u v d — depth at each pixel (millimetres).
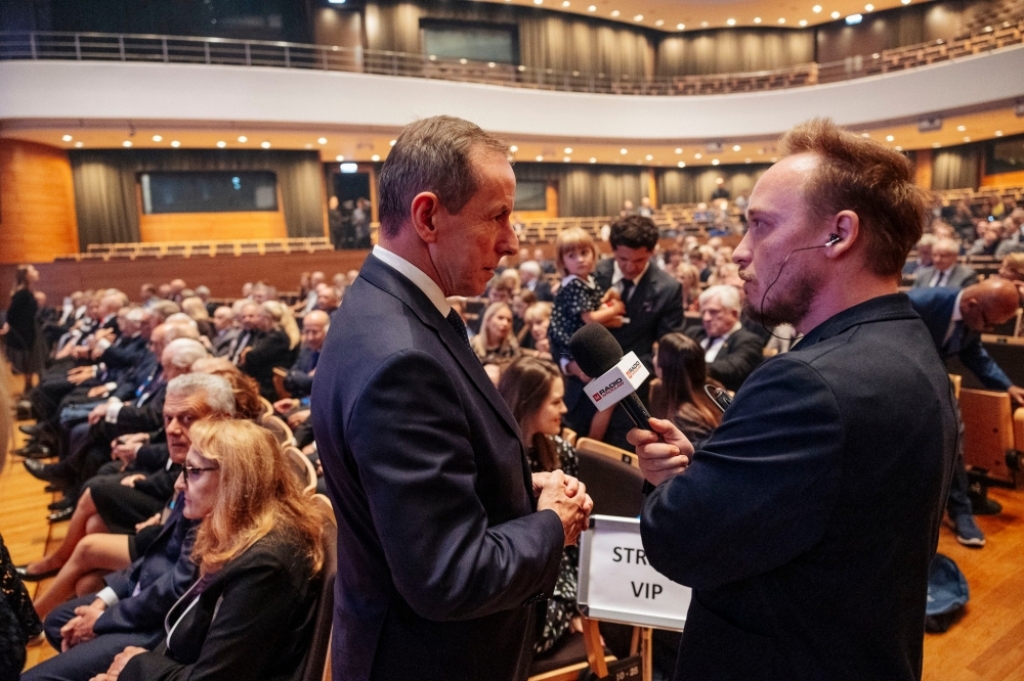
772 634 823
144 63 11477
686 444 1057
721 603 874
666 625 1221
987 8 16172
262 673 1543
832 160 830
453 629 994
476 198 963
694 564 813
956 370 3688
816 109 15469
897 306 833
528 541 944
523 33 16531
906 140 16828
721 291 3082
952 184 17656
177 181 14430
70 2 13055
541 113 14953
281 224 15109
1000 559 2932
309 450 3225
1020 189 15023
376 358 889
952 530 3230
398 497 840
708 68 18672
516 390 1944
